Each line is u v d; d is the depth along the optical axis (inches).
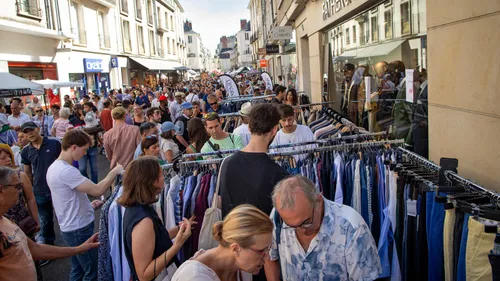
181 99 431.2
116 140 227.9
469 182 91.0
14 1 602.2
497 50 109.5
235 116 290.7
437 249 94.3
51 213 200.8
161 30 1583.4
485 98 116.2
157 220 97.5
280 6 727.1
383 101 244.4
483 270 77.3
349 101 327.3
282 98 323.6
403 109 211.2
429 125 156.6
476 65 120.2
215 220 103.3
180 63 2062.0
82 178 142.0
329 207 81.3
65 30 776.9
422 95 184.7
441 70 143.6
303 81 581.3
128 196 95.4
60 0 757.3
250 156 101.3
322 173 129.6
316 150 132.0
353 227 79.1
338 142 160.6
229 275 74.5
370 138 169.2
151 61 1414.9
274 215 86.1
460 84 130.3
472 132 124.0
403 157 125.0
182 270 67.3
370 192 119.0
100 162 415.2
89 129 337.1
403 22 210.2
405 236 105.0
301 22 553.9
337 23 358.9
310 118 267.1
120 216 116.2
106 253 119.6
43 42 719.1
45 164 193.6
